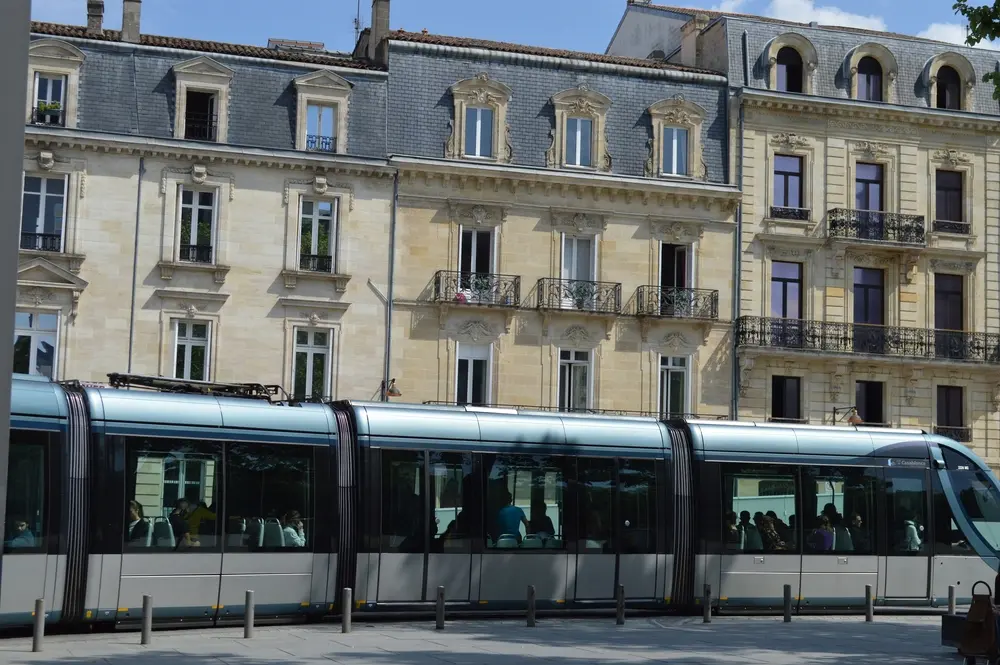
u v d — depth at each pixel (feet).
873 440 91.81
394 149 130.31
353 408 78.54
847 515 89.71
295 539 74.59
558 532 81.97
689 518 85.61
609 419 85.51
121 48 124.57
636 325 135.13
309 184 127.75
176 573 70.38
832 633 75.51
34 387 68.03
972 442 143.02
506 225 132.77
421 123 131.75
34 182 121.49
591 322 133.80
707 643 68.44
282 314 126.41
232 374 124.88
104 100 123.03
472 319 130.93
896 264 143.23
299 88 128.36
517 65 135.74
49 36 121.80
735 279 138.41
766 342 137.39
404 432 78.84
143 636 62.44
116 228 122.62
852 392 140.05
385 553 76.95
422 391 129.08
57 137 120.57
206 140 125.29
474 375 131.23
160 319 123.13
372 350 128.26
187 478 71.61
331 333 127.65
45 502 66.80
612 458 84.23
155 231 123.54
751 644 68.39
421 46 133.28
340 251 127.95
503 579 80.07
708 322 135.74
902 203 143.54
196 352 124.77
